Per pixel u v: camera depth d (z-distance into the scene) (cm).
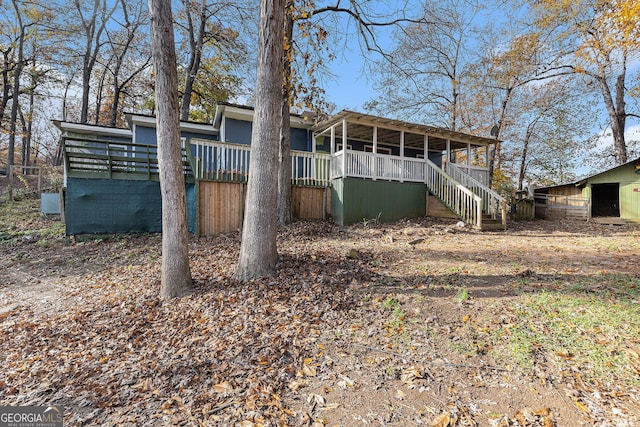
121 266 644
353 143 1419
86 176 841
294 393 254
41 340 358
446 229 920
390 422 218
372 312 384
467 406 229
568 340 297
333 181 1070
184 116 1691
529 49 1520
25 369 301
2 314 432
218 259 634
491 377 259
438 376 264
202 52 1858
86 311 432
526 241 787
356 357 298
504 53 1655
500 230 969
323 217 1077
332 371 279
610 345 283
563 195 1480
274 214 517
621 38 1030
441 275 497
